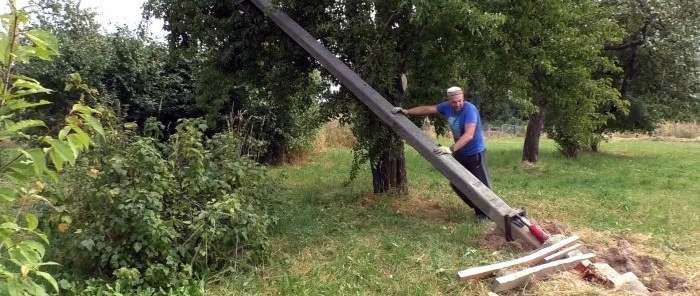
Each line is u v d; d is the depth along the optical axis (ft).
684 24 46.52
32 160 7.61
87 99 28.30
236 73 28.04
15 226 7.67
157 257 15.51
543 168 48.42
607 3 47.14
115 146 16.94
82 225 15.56
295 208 25.31
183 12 26.63
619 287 15.10
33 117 36.78
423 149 21.26
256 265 17.03
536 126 52.54
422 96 25.91
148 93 44.21
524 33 24.71
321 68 27.07
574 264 16.20
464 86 27.35
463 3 21.22
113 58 42.45
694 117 57.72
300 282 15.43
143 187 15.79
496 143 92.79
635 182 38.70
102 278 15.52
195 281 15.24
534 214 26.35
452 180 20.39
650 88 56.03
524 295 14.49
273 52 27.99
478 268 15.57
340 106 25.76
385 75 25.04
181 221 16.06
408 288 15.11
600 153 67.41
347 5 26.25
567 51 25.71
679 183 38.24
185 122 17.94
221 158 19.15
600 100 28.66
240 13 26.86
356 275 15.97
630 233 22.12
